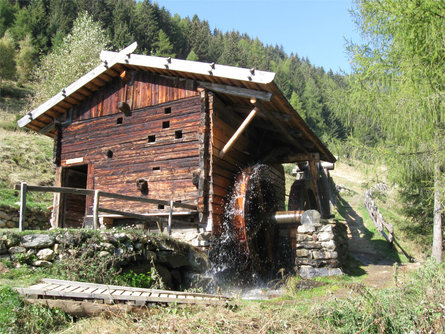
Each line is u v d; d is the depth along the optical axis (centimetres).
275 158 1141
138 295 469
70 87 1018
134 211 929
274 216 997
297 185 1183
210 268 800
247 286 873
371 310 379
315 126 5369
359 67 697
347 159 814
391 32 639
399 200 1392
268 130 1110
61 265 553
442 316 354
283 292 777
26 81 3875
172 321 400
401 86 624
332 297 450
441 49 555
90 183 1017
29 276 510
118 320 408
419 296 419
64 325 410
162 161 918
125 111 992
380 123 718
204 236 814
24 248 548
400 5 551
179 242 747
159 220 749
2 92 3250
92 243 595
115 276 595
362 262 1138
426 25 536
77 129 1073
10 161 1612
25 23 5372
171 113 929
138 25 6538
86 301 435
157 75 967
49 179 1581
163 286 655
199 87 893
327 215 1534
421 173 745
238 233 880
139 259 654
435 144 652
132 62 934
